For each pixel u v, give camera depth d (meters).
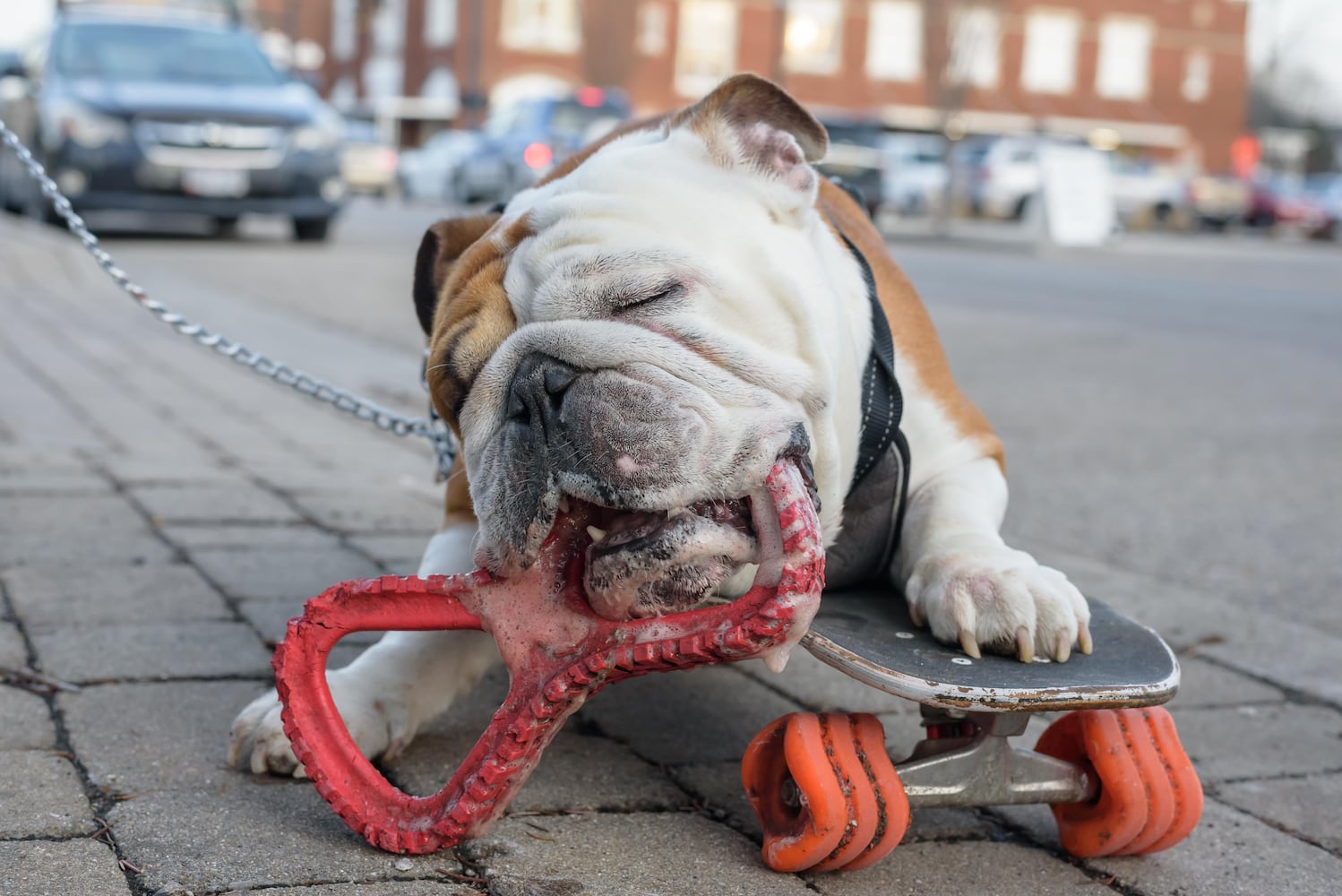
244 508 1.89
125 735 1.27
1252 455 2.61
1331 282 6.95
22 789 1.17
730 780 1.25
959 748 1.17
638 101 17.47
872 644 1.16
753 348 1.14
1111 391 3.29
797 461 1.14
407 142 18.17
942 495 1.31
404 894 1.08
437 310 1.23
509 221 1.22
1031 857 1.19
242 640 1.46
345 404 1.50
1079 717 1.18
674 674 1.46
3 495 1.87
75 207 5.41
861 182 9.54
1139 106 19.67
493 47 17.06
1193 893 1.15
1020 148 11.84
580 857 1.13
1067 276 6.64
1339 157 21.06
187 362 3.19
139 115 5.41
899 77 18.38
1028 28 18.95
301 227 6.28
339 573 1.66
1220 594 1.80
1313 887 1.16
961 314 4.78
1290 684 1.52
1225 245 11.13
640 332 1.11
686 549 1.09
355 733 1.23
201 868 1.09
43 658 1.39
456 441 1.35
